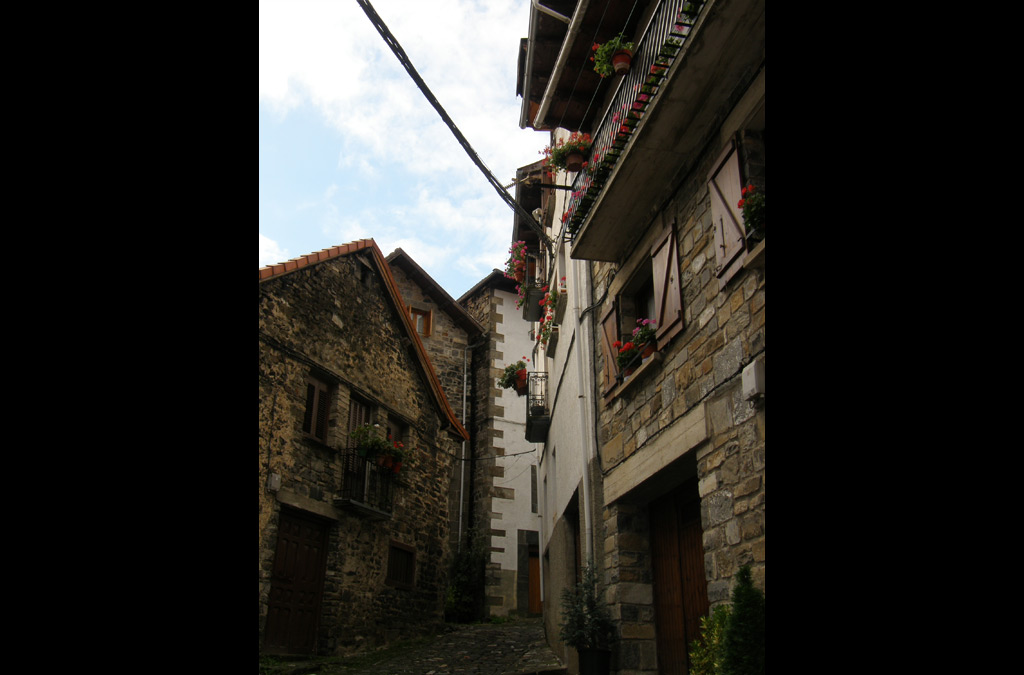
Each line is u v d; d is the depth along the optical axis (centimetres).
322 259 1215
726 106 529
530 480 2064
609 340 767
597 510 782
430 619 1458
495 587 1878
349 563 1188
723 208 505
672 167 607
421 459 1511
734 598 364
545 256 1359
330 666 1028
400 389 1457
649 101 549
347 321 1282
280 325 1098
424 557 1466
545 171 1242
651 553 702
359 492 1227
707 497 519
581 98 906
